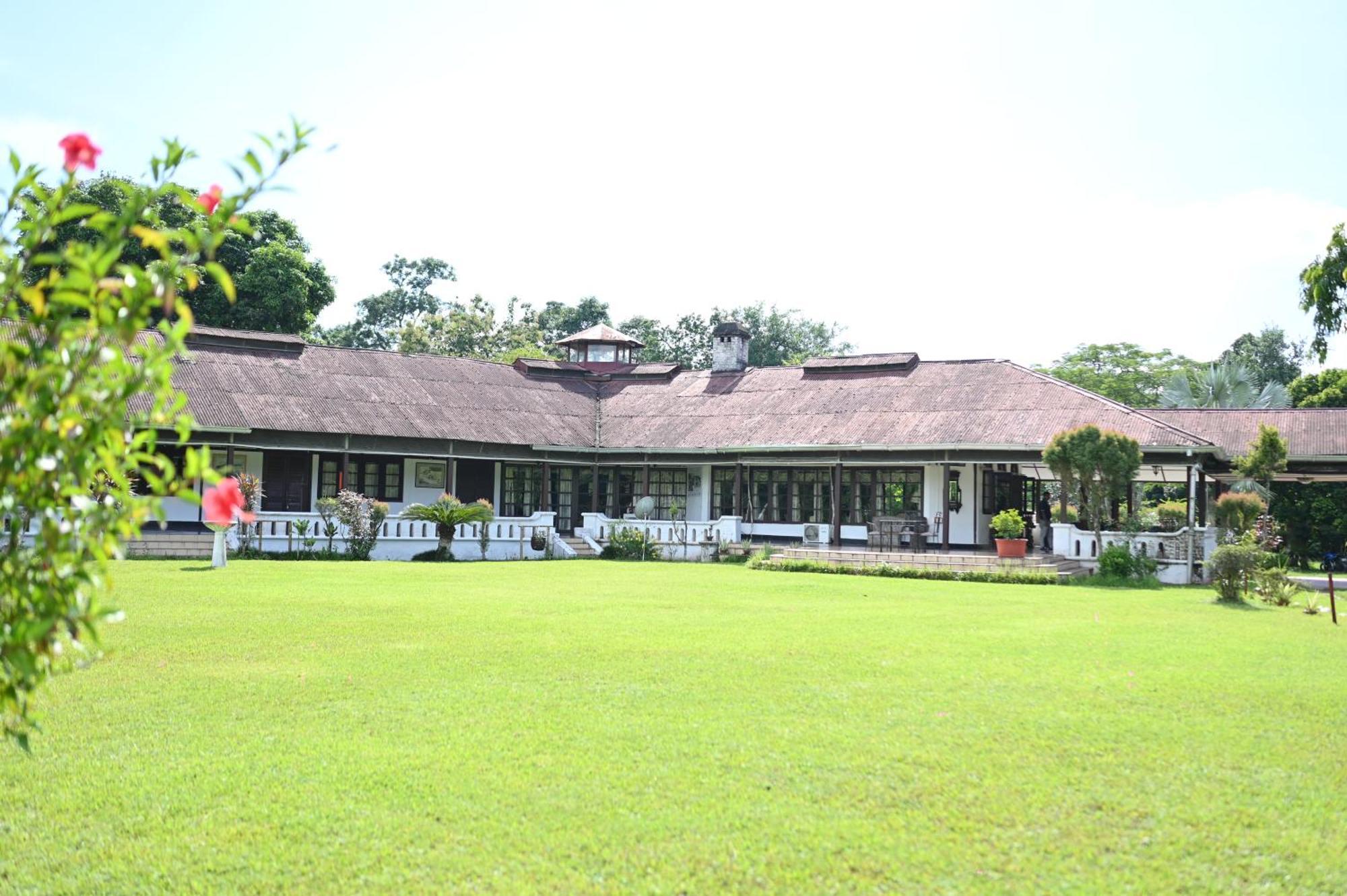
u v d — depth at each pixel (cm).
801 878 556
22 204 367
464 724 844
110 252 350
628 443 3316
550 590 1898
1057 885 550
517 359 3750
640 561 2953
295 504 3108
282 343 3253
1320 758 770
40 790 683
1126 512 3541
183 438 365
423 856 585
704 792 685
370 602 1596
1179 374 4559
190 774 714
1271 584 1939
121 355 357
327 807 654
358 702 916
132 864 574
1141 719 878
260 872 563
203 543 2517
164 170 375
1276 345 6141
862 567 2533
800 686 1000
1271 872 568
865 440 2931
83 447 348
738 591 1970
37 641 352
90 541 357
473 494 3400
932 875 561
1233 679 1063
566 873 562
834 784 703
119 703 904
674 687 991
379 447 3014
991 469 3102
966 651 1223
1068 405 2833
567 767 733
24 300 371
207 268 377
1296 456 3120
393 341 6291
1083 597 1975
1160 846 601
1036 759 759
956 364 3272
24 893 537
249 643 1198
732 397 3466
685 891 542
